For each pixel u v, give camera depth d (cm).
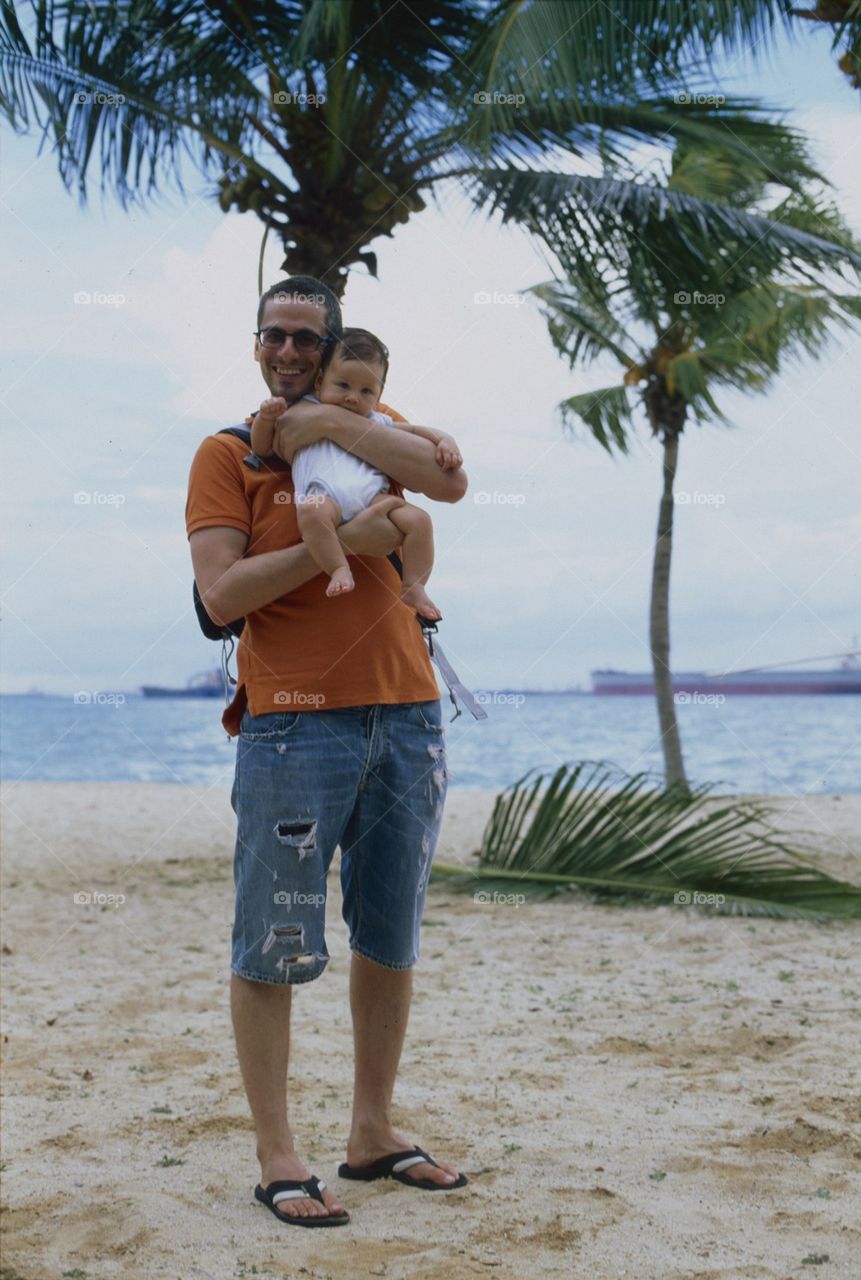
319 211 802
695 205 780
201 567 251
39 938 577
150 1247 229
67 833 1066
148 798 1570
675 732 1155
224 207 813
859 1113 302
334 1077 347
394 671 254
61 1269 220
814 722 3356
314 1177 246
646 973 490
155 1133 297
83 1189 259
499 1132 294
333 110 785
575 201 777
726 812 671
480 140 759
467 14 752
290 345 260
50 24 760
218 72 785
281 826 244
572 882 681
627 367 1169
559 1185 259
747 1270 217
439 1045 380
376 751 252
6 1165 275
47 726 3569
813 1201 248
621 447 1270
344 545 247
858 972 484
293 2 762
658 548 1162
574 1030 398
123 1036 396
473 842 947
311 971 245
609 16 698
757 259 807
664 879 660
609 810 689
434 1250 226
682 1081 336
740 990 454
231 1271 218
